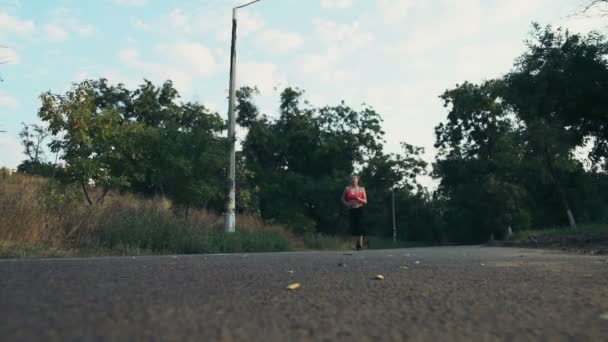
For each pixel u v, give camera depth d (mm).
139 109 39469
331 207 44844
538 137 36000
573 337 2172
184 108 17953
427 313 2652
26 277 3852
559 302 3045
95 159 14219
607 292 3467
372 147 48062
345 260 6480
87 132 14094
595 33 22953
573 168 39500
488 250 11398
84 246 10875
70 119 13641
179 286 3467
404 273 4629
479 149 55469
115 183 14781
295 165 47625
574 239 14258
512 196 49719
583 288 3660
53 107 13688
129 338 1938
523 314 2656
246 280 3902
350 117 47750
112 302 2727
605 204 52656
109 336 1958
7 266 5020
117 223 11812
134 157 15305
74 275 4051
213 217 19234
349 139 47281
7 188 13680
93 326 2123
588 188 51406
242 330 2150
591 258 7324
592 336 2191
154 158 16656
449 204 60906
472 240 64125
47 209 11352
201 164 16969
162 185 18188
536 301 3074
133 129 14953
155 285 3488
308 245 23219
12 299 2771
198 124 17828
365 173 47969
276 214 42281
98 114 14391
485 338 2139
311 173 47812
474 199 54156
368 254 8625
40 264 5355
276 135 45688
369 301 3002
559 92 23172
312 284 3732
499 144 47312
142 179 15922
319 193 44000
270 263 5754
